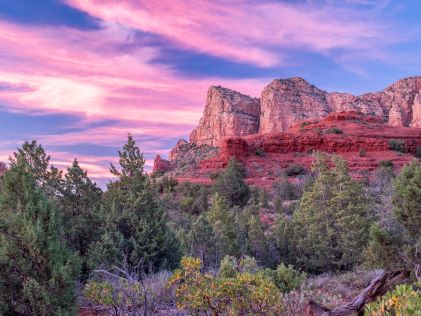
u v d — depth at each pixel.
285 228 29.03
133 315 6.55
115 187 15.88
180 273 6.13
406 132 125.56
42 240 6.84
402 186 13.87
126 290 6.78
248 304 5.80
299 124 140.75
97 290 6.74
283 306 6.39
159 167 150.62
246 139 121.88
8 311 6.70
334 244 27.52
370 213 27.89
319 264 25.89
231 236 28.80
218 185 66.94
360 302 7.05
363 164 98.81
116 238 13.82
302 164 105.12
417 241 12.98
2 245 6.89
